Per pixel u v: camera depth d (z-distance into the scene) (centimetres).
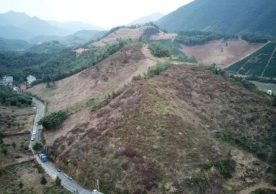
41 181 7075
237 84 11031
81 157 7581
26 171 7712
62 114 10381
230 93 10169
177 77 10588
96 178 6850
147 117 7938
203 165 6744
